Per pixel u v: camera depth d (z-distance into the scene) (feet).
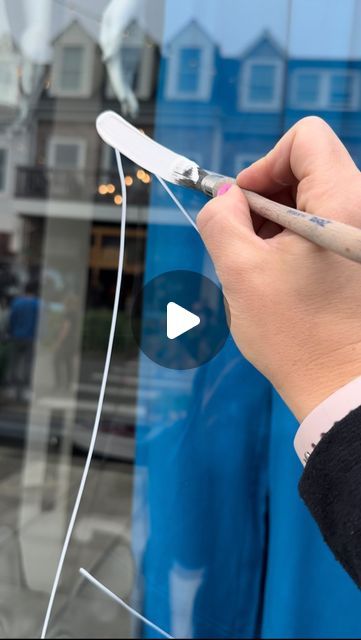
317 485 1.02
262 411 2.47
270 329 1.13
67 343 3.31
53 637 2.89
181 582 2.56
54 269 3.29
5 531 3.11
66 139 3.07
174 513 2.54
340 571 2.43
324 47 2.39
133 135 1.49
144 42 2.66
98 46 2.78
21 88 2.98
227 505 2.51
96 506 2.95
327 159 1.18
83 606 2.88
